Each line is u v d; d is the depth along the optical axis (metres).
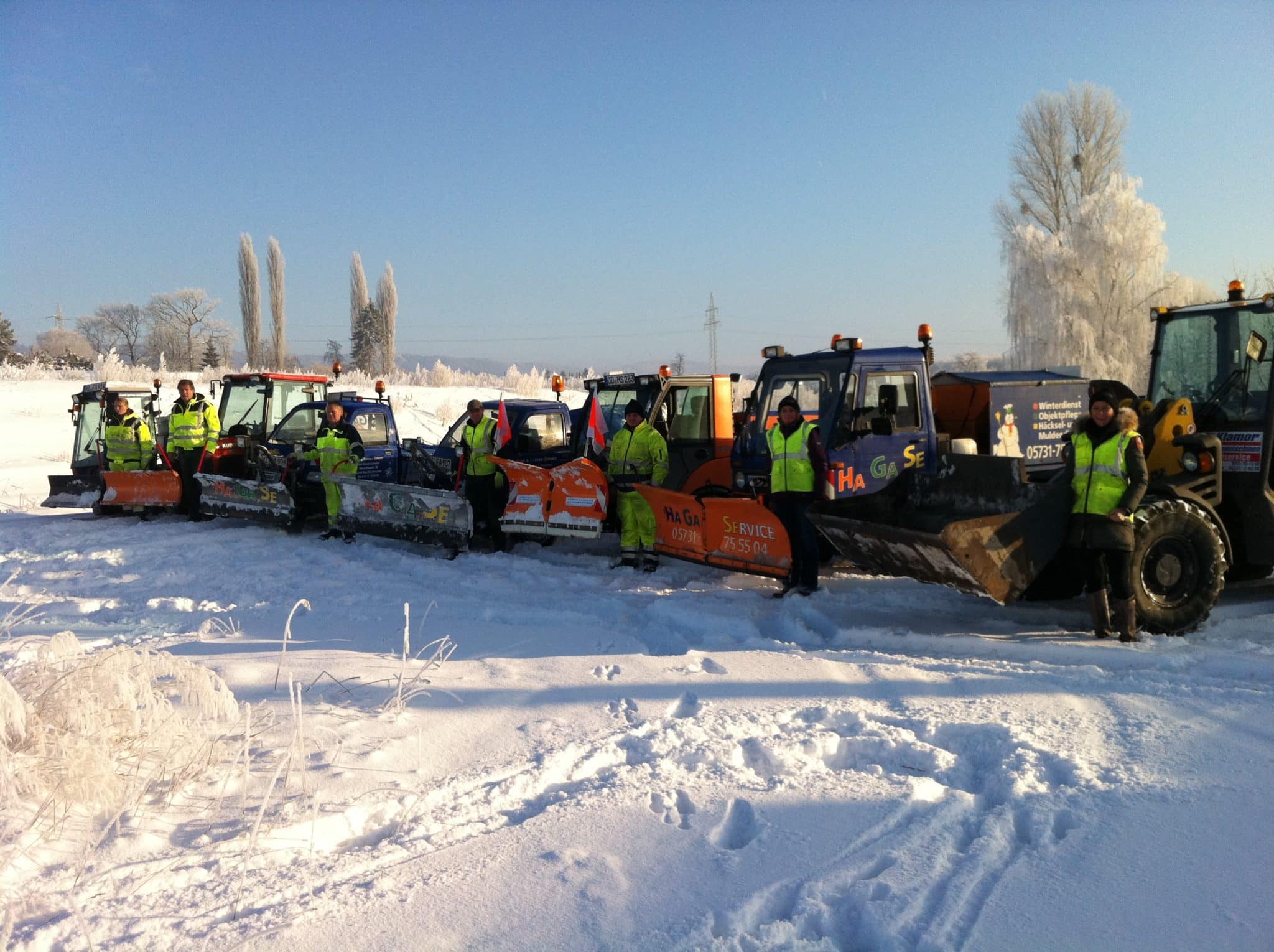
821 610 7.23
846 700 4.99
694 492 10.37
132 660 4.21
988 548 6.02
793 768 4.14
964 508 7.03
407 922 2.84
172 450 13.78
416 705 4.95
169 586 9.01
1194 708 4.76
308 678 5.41
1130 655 5.80
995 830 3.45
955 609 7.29
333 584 8.79
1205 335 7.09
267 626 7.10
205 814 3.59
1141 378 35.16
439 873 3.15
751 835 3.56
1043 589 7.45
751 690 5.18
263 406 14.32
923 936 2.77
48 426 26.59
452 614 7.45
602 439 10.83
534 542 11.45
